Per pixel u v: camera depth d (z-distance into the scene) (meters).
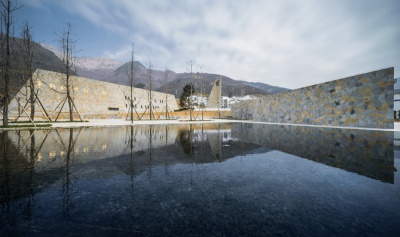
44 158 5.58
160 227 2.12
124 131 13.59
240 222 2.22
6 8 14.22
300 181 3.65
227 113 49.38
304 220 2.26
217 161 5.33
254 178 3.85
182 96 60.53
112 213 2.45
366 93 15.15
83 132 12.49
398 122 18.61
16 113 24.75
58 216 2.38
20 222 2.24
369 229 2.06
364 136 10.24
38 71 27.70
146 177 3.94
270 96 29.22
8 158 5.52
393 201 2.75
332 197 2.91
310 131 13.52
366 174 4.05
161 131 14.16
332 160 5.33
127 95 44.31
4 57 14.98
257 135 11.73
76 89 33.69
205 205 2.66
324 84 18.94
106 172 4.30
